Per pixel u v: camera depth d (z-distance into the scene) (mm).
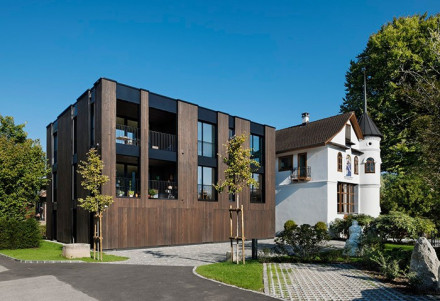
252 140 26031
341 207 27141
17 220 18766
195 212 21000
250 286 8766
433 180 11141
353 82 34875
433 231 17391
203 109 22375
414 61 26203
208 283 9227
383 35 31156
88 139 18906
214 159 22672
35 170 21828
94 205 13883
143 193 18656
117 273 10719
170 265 12477
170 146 21516
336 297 7867
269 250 14352
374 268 11297
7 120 25484
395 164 31469
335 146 26578
